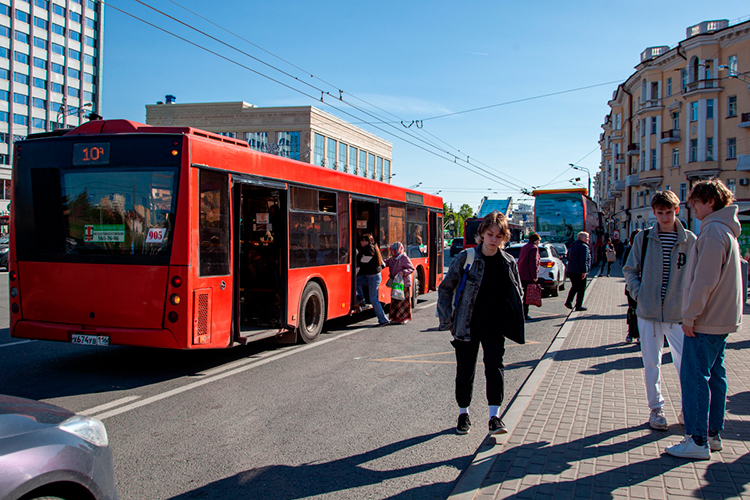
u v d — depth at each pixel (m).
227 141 7.36
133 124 6.82
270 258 8.52
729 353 7.70
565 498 3.47
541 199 28.64
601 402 5.57
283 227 8.43
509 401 5.98
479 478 3.80
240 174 7.36
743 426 4.68
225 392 6.20
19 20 70.56
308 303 9.40
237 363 7.66
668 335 4.64
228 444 4.64
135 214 6.55
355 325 11.30
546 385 6.27
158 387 6.38
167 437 4.79
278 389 6.34
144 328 6.46
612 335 9.77
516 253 17.59
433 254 15.45
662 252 4.61
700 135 42.78
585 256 13.25
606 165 77.75
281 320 8.39
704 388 4.00
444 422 5.25
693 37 42.84
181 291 6.39
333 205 10.03
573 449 4.29
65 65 76.56
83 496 2.65
